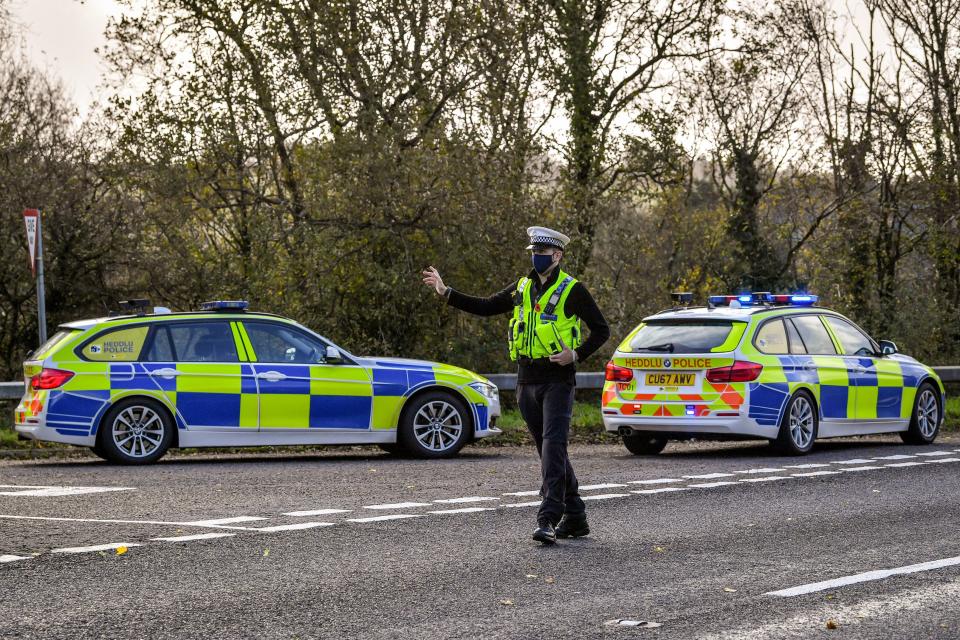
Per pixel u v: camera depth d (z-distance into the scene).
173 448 20.08
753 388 19.19
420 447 19.31
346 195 27.95
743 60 42.59
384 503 13.58
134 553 10.36
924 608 8.54
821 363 20.56
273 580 9.34
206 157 29.47
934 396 22.89
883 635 7.76
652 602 8.67
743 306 20.83
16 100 32.81
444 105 30.11
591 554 10.61
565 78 35.56
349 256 28.58
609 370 20.17
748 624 8.02
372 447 21.78
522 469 17.33
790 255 49.66
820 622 8.09
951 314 42.81
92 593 8.82
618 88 41.59
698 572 9.82
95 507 13.04
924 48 45.72
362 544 10.95
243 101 29.27
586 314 11.05
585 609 8.45
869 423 21.47
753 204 49.62
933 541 11.45
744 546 11.10
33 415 17.58
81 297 30.33
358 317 29.55
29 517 12.27
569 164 33.28
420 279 28.34
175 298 31.06
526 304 11.19
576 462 18.58
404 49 29.97
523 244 28.91
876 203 45.88
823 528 12.20
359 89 29.47
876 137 45.56
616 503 13.90
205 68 29.38
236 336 18.64
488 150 29.36
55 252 29.53
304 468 17.28
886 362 22.08
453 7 29.88
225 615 8.19
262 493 14.34
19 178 29.17
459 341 29.55
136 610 8.31
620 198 39.44
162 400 17.98
